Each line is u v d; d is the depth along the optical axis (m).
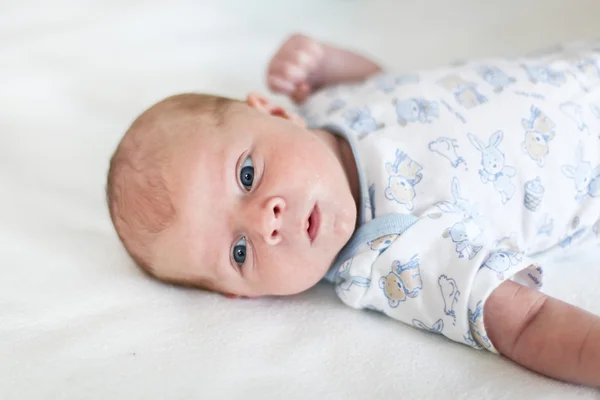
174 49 1.76
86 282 1.09
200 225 1.05
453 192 1.08
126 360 0.92
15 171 1.43
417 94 1.20
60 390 0.86
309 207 1.01
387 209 1.08
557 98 1.17
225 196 1.04
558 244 1.15
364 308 1.08
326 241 1.03
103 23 1.80
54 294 1.05
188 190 1.05
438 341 0.99
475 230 1.05
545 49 1.44
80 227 1.27
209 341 0.96
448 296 0.98
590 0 1.75
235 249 1.05
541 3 1.79
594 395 0.87
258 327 1.00
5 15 1.85
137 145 1.12
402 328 1.03
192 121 1.11
